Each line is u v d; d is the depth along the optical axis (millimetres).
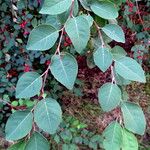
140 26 698
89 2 255
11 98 650
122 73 236
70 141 598
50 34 238
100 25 275
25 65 634
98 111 673
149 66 742
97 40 273
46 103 224
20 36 640
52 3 234
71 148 576
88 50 306
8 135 221
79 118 663
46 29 237
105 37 275
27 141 223
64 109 673
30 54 635
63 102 684
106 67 237
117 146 227
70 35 230
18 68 648
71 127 605
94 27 277
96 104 688
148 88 721
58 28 264
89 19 246
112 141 228
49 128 220
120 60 240
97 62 239
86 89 697
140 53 654
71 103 683
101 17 256
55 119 221
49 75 651
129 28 688
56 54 235
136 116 234
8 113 622
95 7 250
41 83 232
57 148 594
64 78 227
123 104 236
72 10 238
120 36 254
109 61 238
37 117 222
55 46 318
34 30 237
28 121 224
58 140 572
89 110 675
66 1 235
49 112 222
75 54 654
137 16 698
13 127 222
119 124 233
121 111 239
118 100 233
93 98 695
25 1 611
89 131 628
